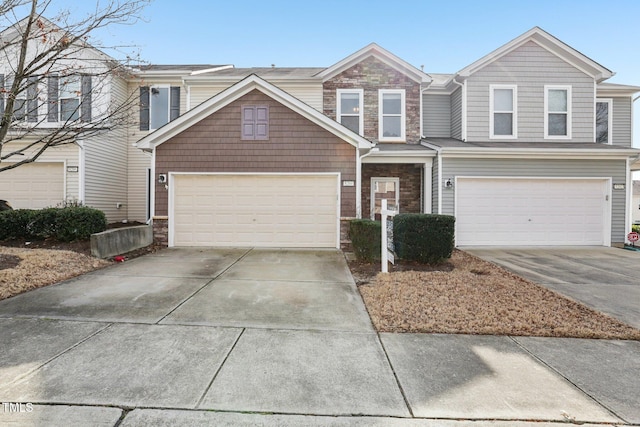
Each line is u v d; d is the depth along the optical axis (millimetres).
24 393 2455
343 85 11883
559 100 11328
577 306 4605
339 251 8898
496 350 3305
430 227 7102
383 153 10297
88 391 2500
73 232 7969
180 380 2672
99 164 11188
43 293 4898
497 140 11297
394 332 3709
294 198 9398
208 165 9344
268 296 4945
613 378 2812
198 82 12148
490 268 7023
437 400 2477
